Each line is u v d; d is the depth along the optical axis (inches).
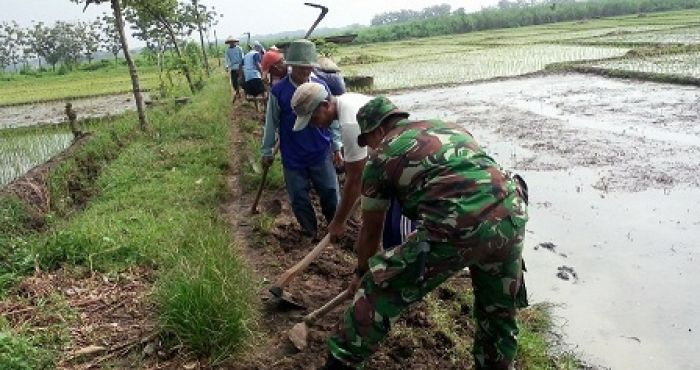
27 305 162.4
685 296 188.9
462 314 173.2
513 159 370.6
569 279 205.8
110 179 303.1
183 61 739.4
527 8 3029.0
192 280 146.9
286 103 195.5
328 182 206.8
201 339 138.9
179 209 249.4
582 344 166.9
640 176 313.9
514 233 108.6
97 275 181.3
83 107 828.6
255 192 282.2
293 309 167.0
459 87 743.7
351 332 118.5
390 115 121.0
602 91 613.3
